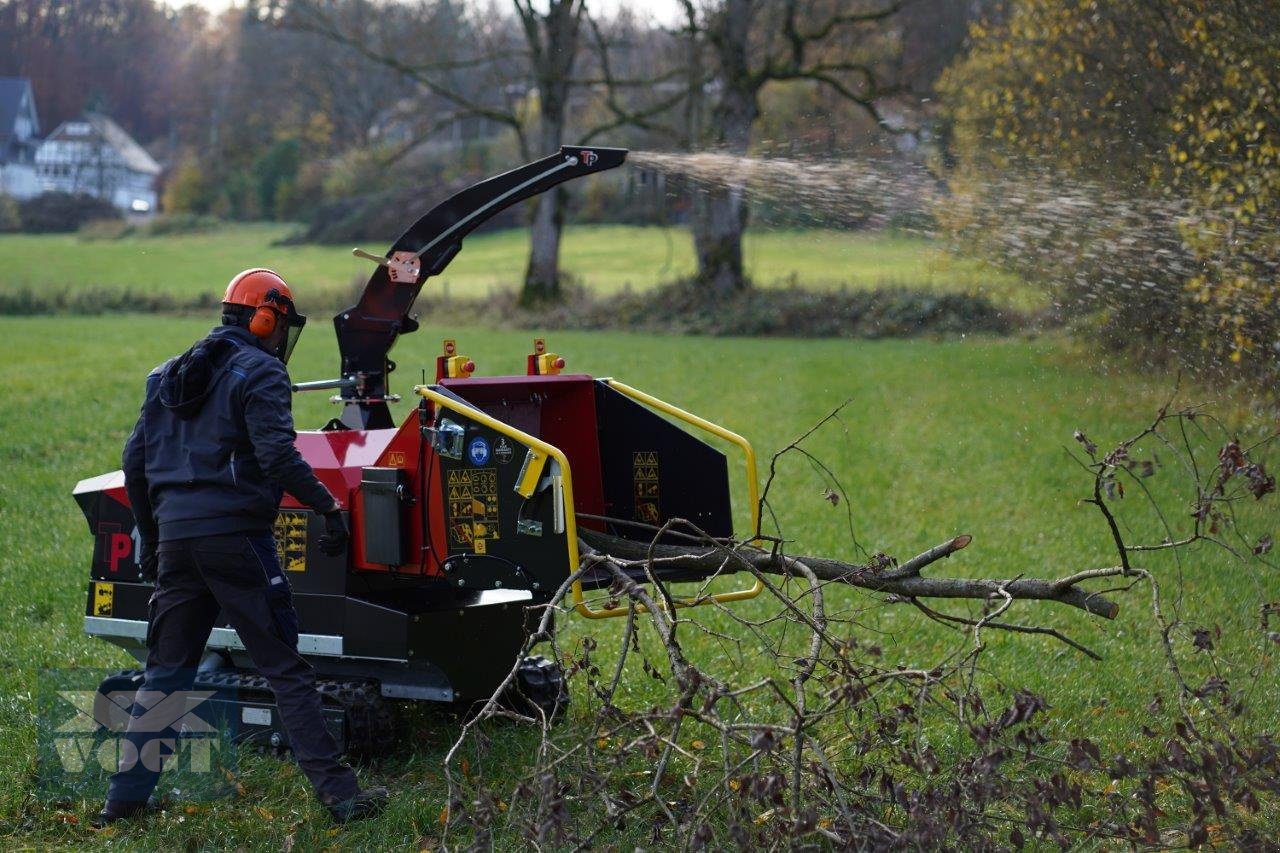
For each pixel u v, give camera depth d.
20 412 16.48
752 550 5.19
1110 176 14.06
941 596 4.81
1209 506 4.51
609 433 6.03
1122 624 7.62
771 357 25.77
